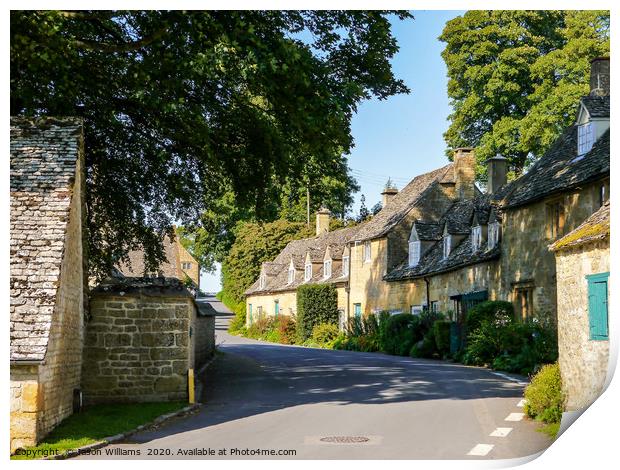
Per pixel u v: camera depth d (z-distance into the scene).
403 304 37.62
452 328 26.78
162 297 16.75
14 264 11.98
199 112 17.67
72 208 13.71
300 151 20.70
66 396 13.73
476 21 39.62
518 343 21.88
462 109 40.44
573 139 25.02
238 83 18.03
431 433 12.01
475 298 27.59
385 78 18.81
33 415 10.96
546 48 39.47
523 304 24.66
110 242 22.56
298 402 15.80
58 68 15.85
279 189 22.42
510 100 38.69
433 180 41.91
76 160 13.84
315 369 23.02
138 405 15.88
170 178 21.91
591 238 12.18
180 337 16.78
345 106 16.73
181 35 15.55
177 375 16.67
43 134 14.34
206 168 22.03
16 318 11.30
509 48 38.59
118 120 19.69
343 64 18.72
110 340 16.56
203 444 11.47
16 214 12.69
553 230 22.81
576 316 12.89
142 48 16.94
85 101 18.55
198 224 23.75
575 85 33.97
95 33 17.11
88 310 16.39
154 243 23.23
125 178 21.73
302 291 46.50
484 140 39.25
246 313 62.22
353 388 17.77
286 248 61.91
